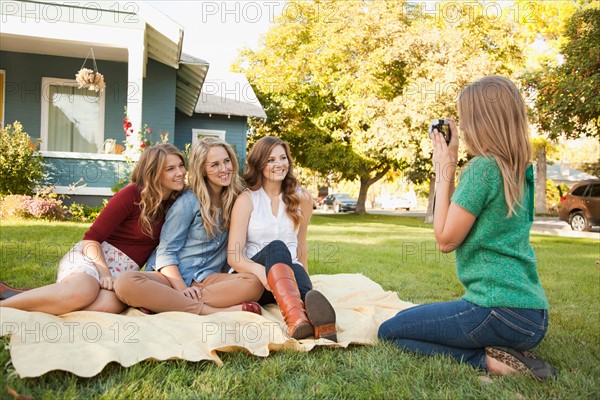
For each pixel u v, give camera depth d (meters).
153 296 2.65
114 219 2.88
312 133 20.23
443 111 14.41
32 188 9.38
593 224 14.85
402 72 17.17
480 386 2.07
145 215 2.91
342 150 19.66
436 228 2.26
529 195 2.24
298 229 3.21
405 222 17.02
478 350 2.32
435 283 4.70
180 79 12.80
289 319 2.53
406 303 3.46
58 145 11.24
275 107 20.70
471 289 2.24
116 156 9.90
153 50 11.20
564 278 5.37
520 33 16.97
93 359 2.02
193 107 14.42
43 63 11.09
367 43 17.06
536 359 2.23
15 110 11.01
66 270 2.71
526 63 19.80
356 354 2.38
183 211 2.92
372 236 9.85
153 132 11.85
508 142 2.15
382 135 15.88
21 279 3.77
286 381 2.06
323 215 20.97
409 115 15.01
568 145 38.72
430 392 1.98
